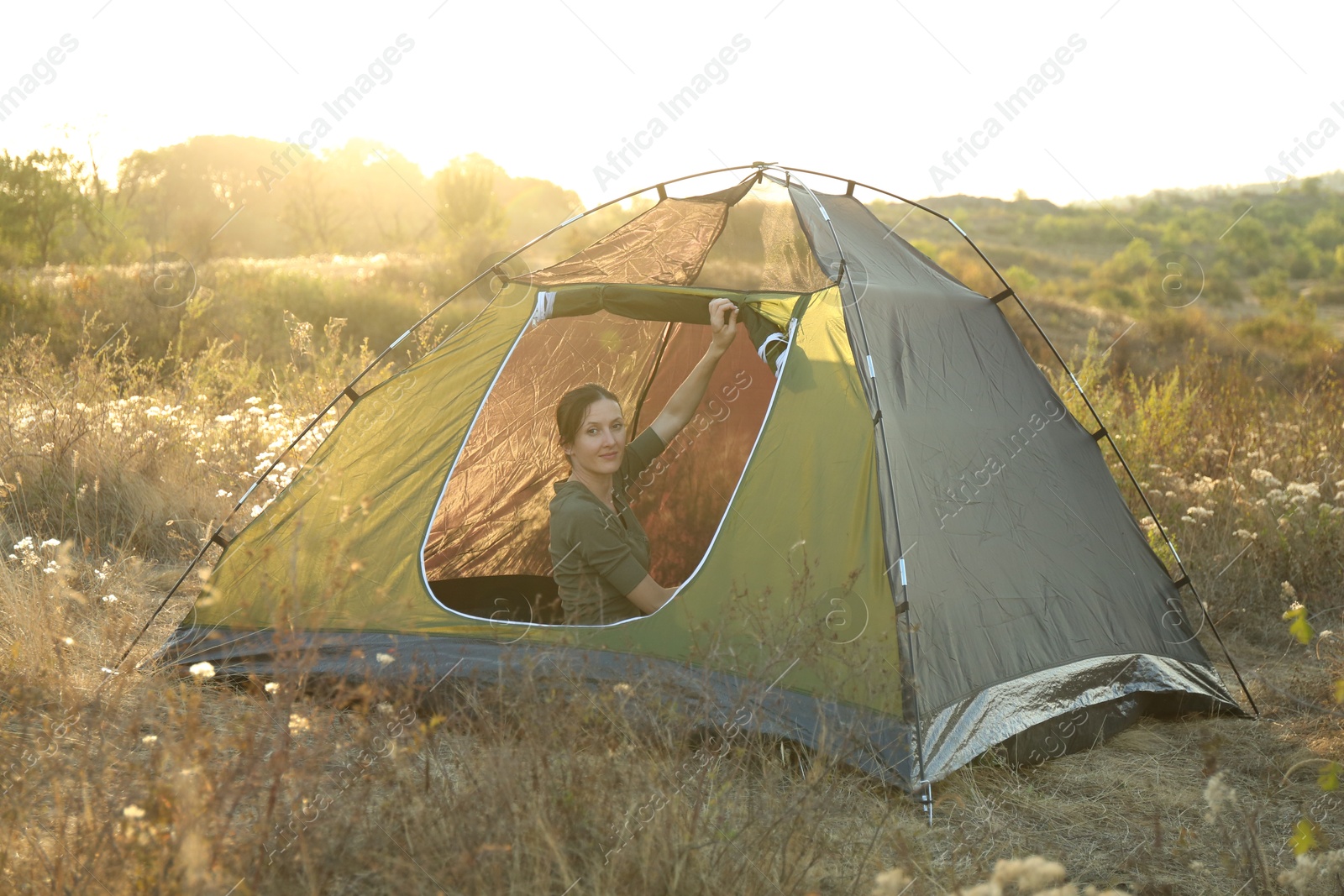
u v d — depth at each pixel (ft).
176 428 19.33
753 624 9.26
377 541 10.91
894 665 8.66
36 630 10.17
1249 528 16.52
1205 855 8.09
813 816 7.22
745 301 11.40
